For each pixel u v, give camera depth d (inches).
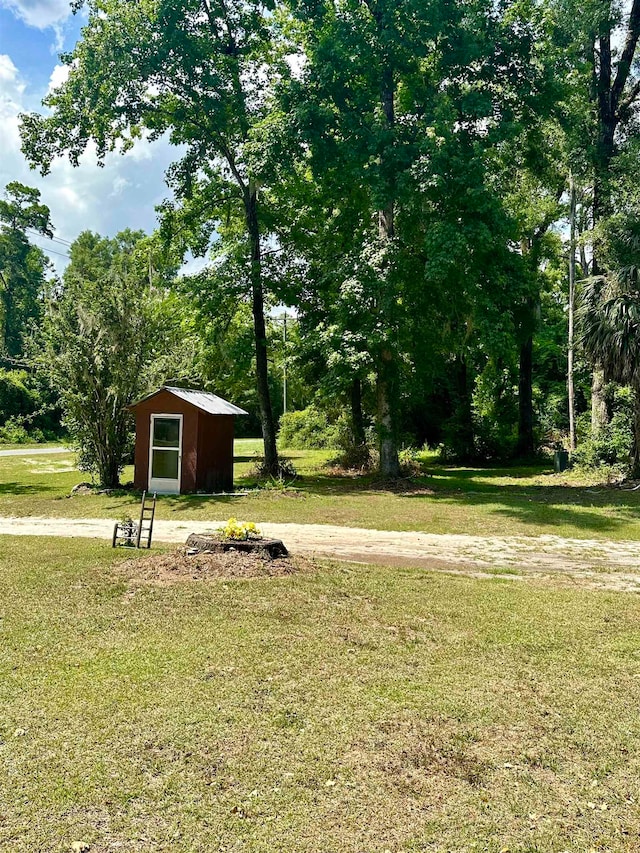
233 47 761.6
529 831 116.6
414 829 116.4
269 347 855.7
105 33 687.1
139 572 294.0
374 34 673.6
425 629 227.0
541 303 1082.1
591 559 362.3
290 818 118.6
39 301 668.7
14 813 118.7
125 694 168.4
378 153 668.7
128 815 118.7
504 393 1230.3
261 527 458.3
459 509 547.8
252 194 768.9
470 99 652.7
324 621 232.1
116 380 649.0
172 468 643.5
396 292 701.9
